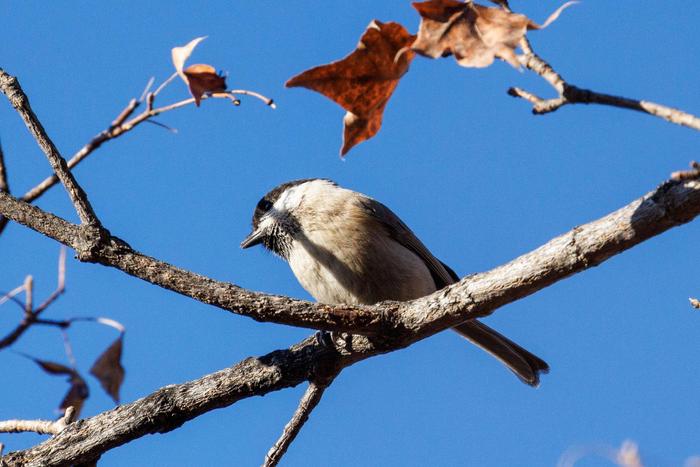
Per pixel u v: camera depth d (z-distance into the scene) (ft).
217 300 19.76
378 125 16.98
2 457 23.17
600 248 18.19
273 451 23.45
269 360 23.08
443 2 14.82
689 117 13.29
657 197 17.34
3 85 19.92
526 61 15.71
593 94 14.79
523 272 19.26
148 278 19.79
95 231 19.89
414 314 20.79
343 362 22.66
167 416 22.93
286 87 16.21
